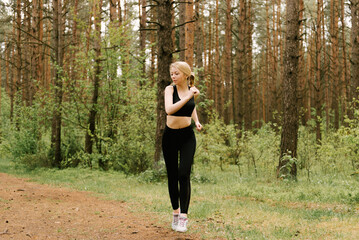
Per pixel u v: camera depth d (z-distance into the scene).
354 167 9.62
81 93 12.05
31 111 13.08
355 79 13.37
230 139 12.72
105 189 7.55
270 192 6.97
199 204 5.55
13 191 6.93
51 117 13.02
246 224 4.24
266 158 10.41
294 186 7.68
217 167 12.15
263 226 4.11
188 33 13.30
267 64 27.94
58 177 9.95
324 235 3.63
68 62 13.55
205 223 4.20
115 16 15.33
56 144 12.34
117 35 11.73
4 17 23.73
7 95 28.42
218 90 21.22
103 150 12.00
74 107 12.30
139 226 4.07
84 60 11.95
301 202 6.05
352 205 5.57
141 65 12.29
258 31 31.03
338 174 9.41
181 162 3.66
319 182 7.95
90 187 7.86
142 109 10.95
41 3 18.94
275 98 23.34
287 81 8.98
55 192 7.02
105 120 11.96
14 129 13.41
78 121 12.19
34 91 17.97
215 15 24.47
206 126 12.13
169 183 3.83
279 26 23.89
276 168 9.70
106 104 12.09
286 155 8.79
